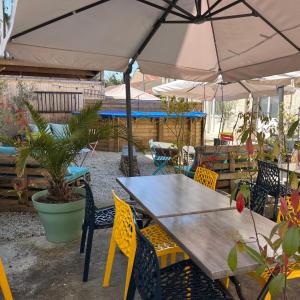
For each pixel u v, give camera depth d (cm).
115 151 928
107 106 1024
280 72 301
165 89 630
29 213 391
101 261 277
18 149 299
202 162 437
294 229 84
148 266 143
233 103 1104
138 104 1029
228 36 312
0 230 339
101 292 232
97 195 479
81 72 724
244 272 135
